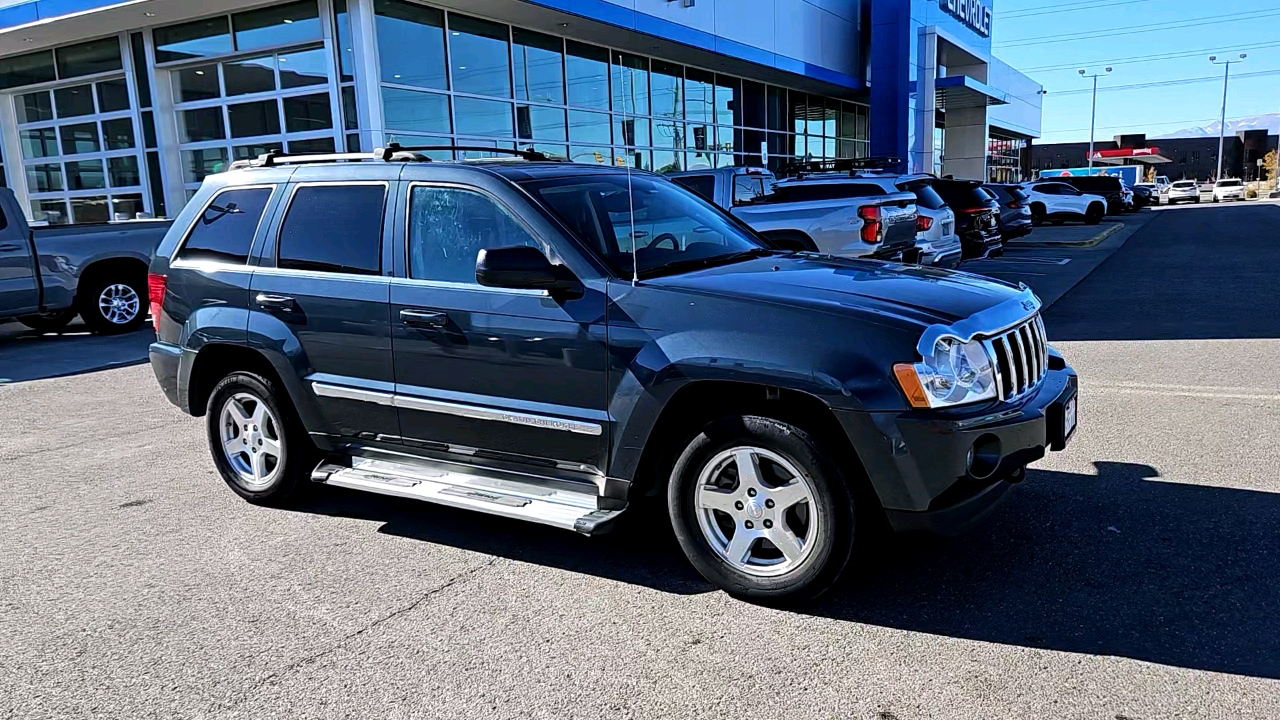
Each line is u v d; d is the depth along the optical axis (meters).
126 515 5.13
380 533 4.78
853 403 3.40
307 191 4.96
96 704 3.19
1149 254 19.11
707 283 3.88
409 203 4.57
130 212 18.56
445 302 4.31
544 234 4.14
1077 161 102.62
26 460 6.32
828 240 11.47
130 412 7.68
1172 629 3.45
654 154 21.78
